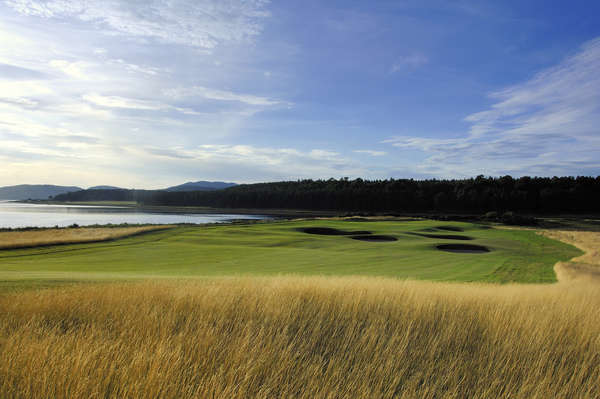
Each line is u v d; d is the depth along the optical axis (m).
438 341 4.79
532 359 4.46
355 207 133.12
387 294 7.19
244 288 7.33
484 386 3.84
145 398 3.17
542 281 20.34
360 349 4.56
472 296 7.65
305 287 7.39
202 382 3.39
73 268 19.78
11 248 29.58
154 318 5.27
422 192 123.94
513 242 45.81
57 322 5.36
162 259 25.36
